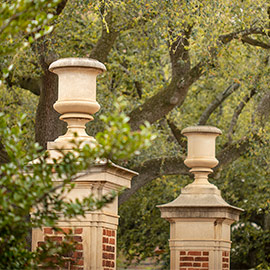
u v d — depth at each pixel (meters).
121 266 22.58
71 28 16.80
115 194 4.84
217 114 23.44
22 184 4.60
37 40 13.52
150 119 15.88
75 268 6.96
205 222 9.92
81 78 7.23
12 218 4.54
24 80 16.30
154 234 21.86
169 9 13.47
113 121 4.43
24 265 5.15
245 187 21.77
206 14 13.43
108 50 15.80
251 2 14.16
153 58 18.77
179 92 15.81
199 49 14.85
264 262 21.42
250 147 17.27
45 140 15.01
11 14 4.58
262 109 17.47
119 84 18.62
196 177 10.34
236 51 16.44
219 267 9.85
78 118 7.21
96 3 13.26
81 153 4.79
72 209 4.77
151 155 19.22
